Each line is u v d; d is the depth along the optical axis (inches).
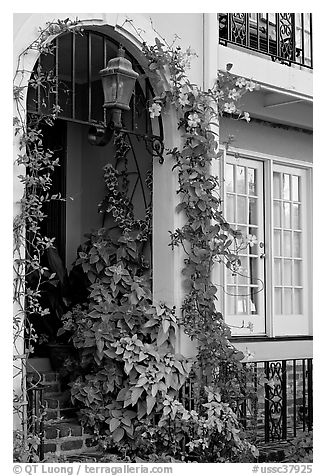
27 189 233.0
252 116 344.8
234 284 337.4
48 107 259.1
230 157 342.0
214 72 284.8
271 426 326.3
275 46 343.0
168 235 275.9
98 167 339.9
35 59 233.6
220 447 263.3
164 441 258.4
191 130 274.4
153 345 266.1
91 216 342.6
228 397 273.0
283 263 362.9
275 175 364.8
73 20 245.6
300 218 374.3
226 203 338.0
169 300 273.7
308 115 364.8
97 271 299.4
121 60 253.4
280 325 356.2
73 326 280.5
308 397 331.9
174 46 277.3
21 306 225.0
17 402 219.6
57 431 260.4
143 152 314.8
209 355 270.2
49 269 313.3
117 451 264.7
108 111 270.1
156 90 276.4
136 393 255.6
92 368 279.9
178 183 276.8
